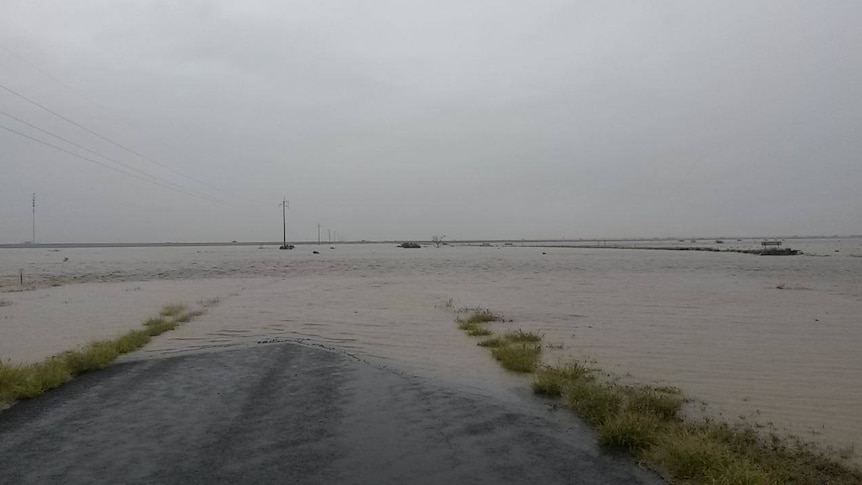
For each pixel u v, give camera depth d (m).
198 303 23.47
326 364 11.21
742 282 32.75
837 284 30.62
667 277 37.97
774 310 19.59
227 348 13.10
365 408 8.01
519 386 9.40
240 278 40.81
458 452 6.22
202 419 7.45
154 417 7.55
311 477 5.51
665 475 5.61
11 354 12.76
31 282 36.91
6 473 5.61
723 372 10.43
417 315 19.23
